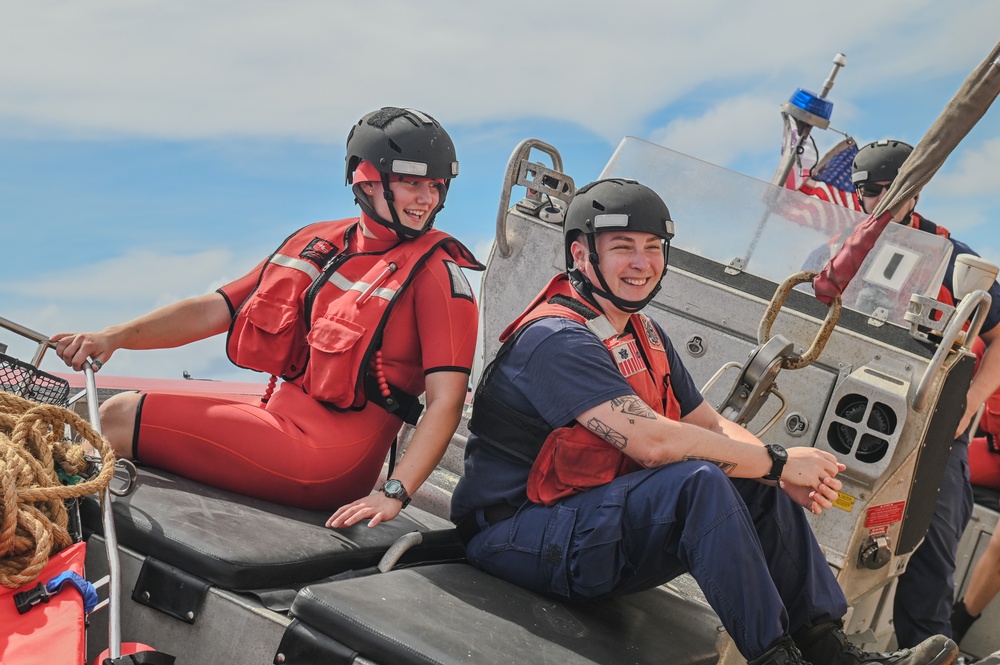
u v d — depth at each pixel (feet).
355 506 8.02
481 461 8.29
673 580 9.74
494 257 11.59
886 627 11.39
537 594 7.86
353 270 8.87
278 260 9.09
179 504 7.73
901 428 9.63
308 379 8.66
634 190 7.95
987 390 11.64
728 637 8.40
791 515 7.87
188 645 6.93
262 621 6.73
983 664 9.37
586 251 8.03
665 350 8.70
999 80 8.45
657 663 7.20
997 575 12.53
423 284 8.66
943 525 11.36
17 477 6.21
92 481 6.47
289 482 8.43
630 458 7.88
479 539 8.18
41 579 5.98
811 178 14.49
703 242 11.32
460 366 8.52
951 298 11.64
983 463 14.17
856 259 9.04
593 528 7.47
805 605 7.75
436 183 8.74
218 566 6.91
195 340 9.32
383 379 8.63
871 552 9.90
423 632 6.48
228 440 8.36
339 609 6.54
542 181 11.41
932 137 8.59
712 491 7.11
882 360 9.98
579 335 7.80
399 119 8.62
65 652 5.49
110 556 6.49
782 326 10.36
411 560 8.30
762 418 10.34
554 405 7.73
